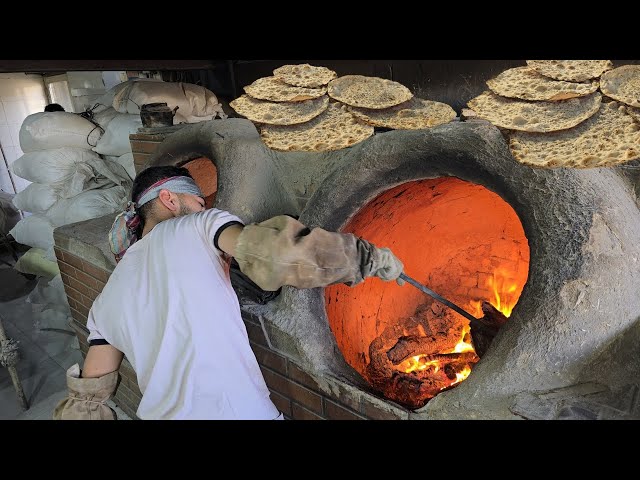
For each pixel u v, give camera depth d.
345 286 1.78
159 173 1.38
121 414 2.62
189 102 3.00
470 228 2.04
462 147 1.17
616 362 1.00
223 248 1.14
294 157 1.73
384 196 1.53
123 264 1.29
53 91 5.89
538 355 1.01
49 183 3.42
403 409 1.20
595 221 1.01
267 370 1.60
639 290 1.04
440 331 2.08
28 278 4.67
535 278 1.05
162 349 1.20
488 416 1.05
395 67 1.79
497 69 1.48
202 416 1.20
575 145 0.82
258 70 2.73
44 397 2.76
